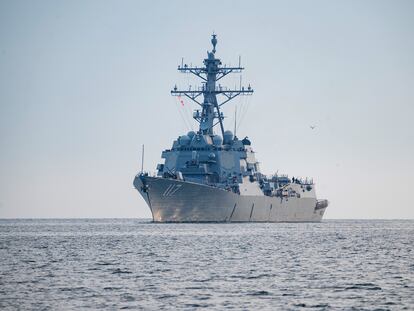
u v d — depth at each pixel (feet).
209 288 431.84
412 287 440.04
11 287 433.07
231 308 372.17
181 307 373.81
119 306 375.66
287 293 416.26
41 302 386.11
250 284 448.24
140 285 441.68
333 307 377.30
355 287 438.81
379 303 388.37
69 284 445.37
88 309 368.27
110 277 476.95
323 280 467.11
